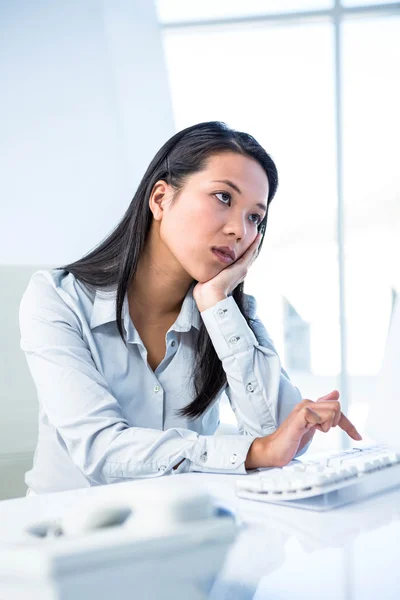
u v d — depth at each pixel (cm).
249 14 463
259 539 49
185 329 117
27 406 142
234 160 105
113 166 445
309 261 680
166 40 475
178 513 41
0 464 138
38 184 428
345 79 512
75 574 36
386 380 106
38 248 434
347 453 79
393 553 46
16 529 51
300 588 38
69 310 112
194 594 37
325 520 55
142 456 86
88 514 41
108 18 432
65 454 117
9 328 142
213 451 83
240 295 123
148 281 117
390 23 470
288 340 759
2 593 35
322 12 461
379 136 544
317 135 525
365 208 671
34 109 423
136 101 445
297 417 83
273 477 65
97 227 443
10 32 414
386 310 710
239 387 109
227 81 500
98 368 112
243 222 107
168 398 119
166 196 110
